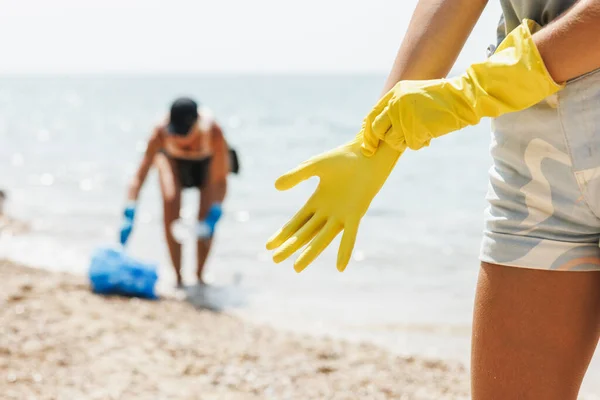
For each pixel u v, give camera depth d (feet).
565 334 4.88
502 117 5.10
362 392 12.40
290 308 18.94
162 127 21.52
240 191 40.24
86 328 14.38
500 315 5.01
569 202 4.83
